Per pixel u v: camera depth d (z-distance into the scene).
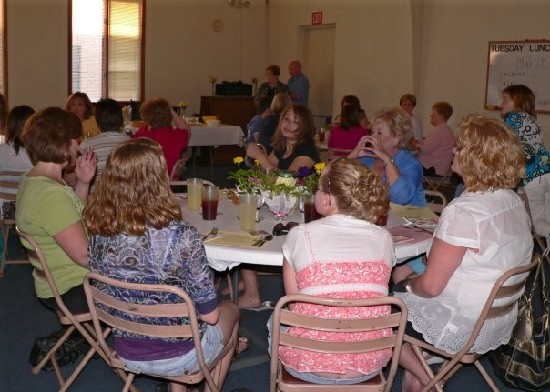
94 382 2.88
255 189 2.87
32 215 2.35
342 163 2.01
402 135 3.30
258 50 10.54
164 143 4.87
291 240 1.96
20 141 3.89
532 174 4.30
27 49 8.71
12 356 3.09
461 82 7.70
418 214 2.96
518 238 2.15
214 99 9.16
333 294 1.89
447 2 7.75
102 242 1.95
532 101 4.67
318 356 1.96
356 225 1.95
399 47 8.36
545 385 2.49
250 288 3.72
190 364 2.06
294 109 3.80
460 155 2.15
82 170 2.83
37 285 2.51
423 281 2.13
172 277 1.95
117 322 2.01
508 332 2.29
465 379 3.04
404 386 2.57
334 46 9.55
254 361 3.11
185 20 9.80
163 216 1.91
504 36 7.19
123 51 9.40
